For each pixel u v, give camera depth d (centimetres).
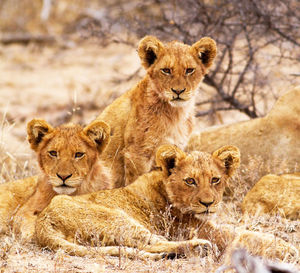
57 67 2980
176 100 1072
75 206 873
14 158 1341
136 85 1162
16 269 762
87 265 788
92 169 1004
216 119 1809
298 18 1551
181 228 909
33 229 927
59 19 3350
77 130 1003
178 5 1681
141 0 1966
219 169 920
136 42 1806
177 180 905
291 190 1065
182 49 1102
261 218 1034
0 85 2730
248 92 1764
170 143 1118
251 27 1620
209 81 1622
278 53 1802
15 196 1074
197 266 781
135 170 1107
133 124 1114
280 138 1193
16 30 3338
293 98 1201
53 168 957
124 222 855
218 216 1069
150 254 821
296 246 920
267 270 622
